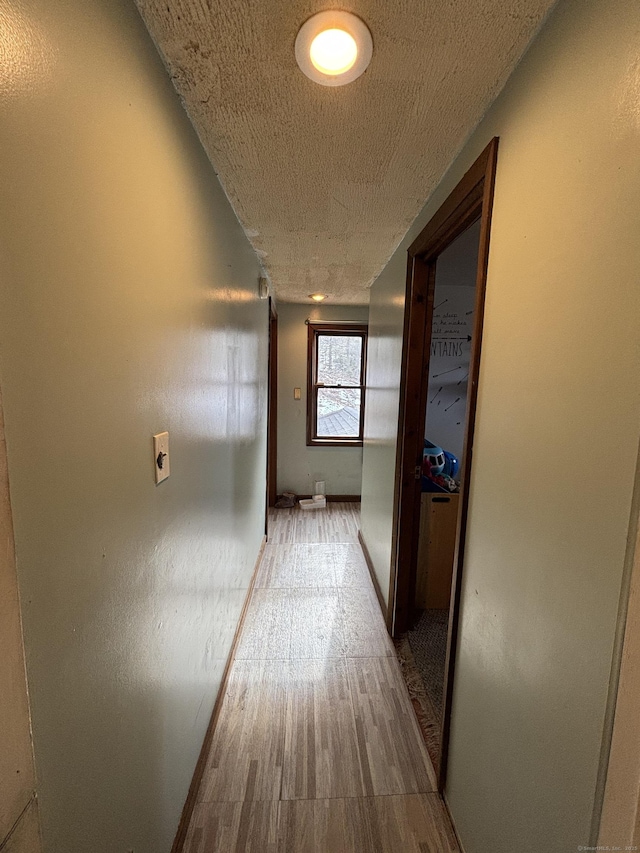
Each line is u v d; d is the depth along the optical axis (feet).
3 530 1.33
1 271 1.51
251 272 7.58
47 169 1.76
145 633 2.96
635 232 1.87
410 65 3.03
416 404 6.63
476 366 3.71
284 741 4.98
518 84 3.00
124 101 2.47
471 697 3.69
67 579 1.96
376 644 6.86
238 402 6.53
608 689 2.01
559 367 2.46
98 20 2.15
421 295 6.35
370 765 4.68
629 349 1.90
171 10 2.63
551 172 2.57
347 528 12.28
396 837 3.95
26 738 1.45
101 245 2.23
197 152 4.01
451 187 4.52
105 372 2.30
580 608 2.23
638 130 1.86
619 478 1.95
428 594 8.04
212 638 5.04
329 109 3.61
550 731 2.48
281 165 4.57
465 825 3.75
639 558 1.86
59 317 1.86
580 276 2.27
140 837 2.93
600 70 2.11
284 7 2.60
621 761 1.98
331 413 14.79
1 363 1.51
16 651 1.40
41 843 1.65
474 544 3.71
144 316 2.82
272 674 6.12
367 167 4.63
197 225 4.04
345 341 14.57
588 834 2.14
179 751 3.81
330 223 6.32
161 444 3.17
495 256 3.37
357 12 2.62
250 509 8.20
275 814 4.14
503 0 2.50
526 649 2.78
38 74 1.68
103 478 2.30
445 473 8.39
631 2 1.90
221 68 3.12
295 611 7.80
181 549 3.75
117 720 2.54
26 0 1.60
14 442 1.58
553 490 2.50
